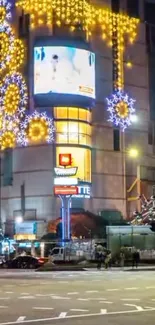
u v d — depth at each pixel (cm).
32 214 6462
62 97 6369
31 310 1788
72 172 5962
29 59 6581
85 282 3100
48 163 6378
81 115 6481
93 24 6769
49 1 6456
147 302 1998
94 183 6662
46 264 5153
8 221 6750
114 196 6812
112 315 1645
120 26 6956
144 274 3931
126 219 6781
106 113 6894
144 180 7131
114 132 6962
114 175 6869
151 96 7406
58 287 2745
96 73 6819
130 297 2189
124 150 7000
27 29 6656
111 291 2469
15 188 6719
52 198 6319
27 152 6581
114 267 5031
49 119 6406
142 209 6381
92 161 6688
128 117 7062
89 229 5997
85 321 1526
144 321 1516
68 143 6362
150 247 5612
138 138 7188
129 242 5553
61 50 6406
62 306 1892
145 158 7194
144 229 5628
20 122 6550
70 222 6016
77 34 6544
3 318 1599
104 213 6600
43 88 6381
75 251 5300
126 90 7125
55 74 6381
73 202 6362
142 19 7394
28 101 6556
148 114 7344
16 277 3744
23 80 6581
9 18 6812
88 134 6562
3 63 6581
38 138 6456
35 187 6469
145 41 7425
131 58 7231
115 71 7012
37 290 2578
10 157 6856
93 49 6788
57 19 6500
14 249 5962
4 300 2114
